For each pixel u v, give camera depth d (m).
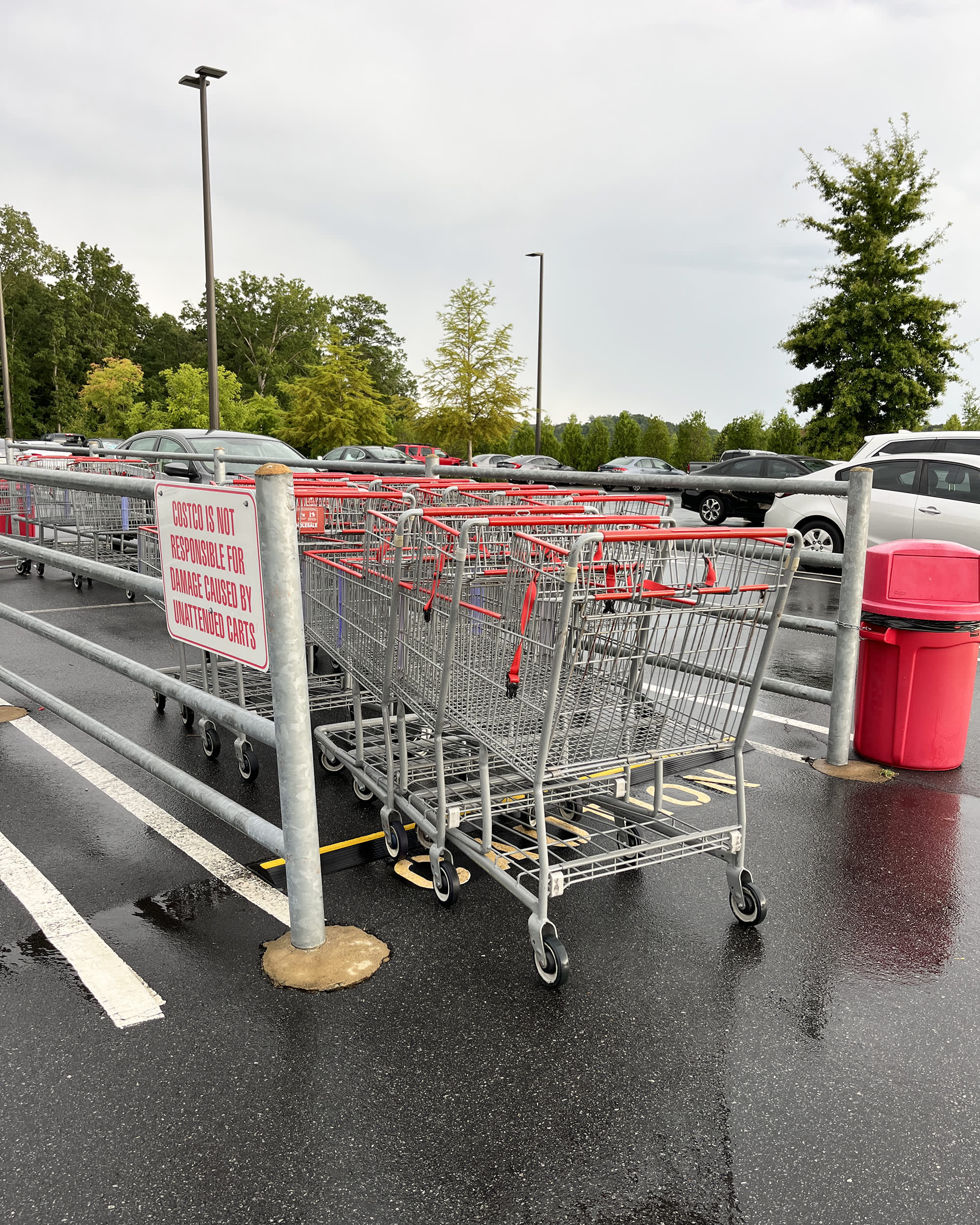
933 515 10.91
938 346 24.05
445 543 3.64
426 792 3.78
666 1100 2.42
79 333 76.81
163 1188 2.11
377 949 3.13
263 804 4.40
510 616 3.24
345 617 4.20
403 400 48.34
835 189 24.73
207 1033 2.67
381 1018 2.75
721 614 3.22
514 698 3.10
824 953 3.18
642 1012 2.81
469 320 34.12
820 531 12.38
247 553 2.83
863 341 24.20
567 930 3.31
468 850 3.33
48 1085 2.45
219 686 5.27
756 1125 2.34
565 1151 2.24
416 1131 2.29
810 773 5.01
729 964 3.10
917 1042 2.70
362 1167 2.18
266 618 2.77
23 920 3.31
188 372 50.78
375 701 4.06
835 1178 2.17
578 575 3.10
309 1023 2.72
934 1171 2.19
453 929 3.29
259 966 3.03
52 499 11.02
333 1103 2.39
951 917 3.45
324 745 4.58
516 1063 2.56
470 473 7.44
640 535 2.85
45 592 10.65
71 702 6.09
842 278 24.61
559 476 6.68
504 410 34.22
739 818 3.35
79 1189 2.11
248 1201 2.08
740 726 3.29
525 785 3.69
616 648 3.09
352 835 4.10
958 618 4.80
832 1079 2.52
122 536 8.97
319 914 3.10
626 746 3.22
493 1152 2.23
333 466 9.19
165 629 8.62
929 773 5.01
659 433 43.72
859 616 4.98
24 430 74.44
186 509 3.16
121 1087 2.44
